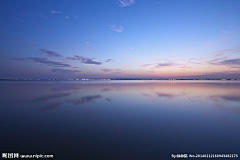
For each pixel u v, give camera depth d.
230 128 6.35
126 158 4.00
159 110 9.80
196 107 10.71
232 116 8.26
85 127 6.48
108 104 11.92
